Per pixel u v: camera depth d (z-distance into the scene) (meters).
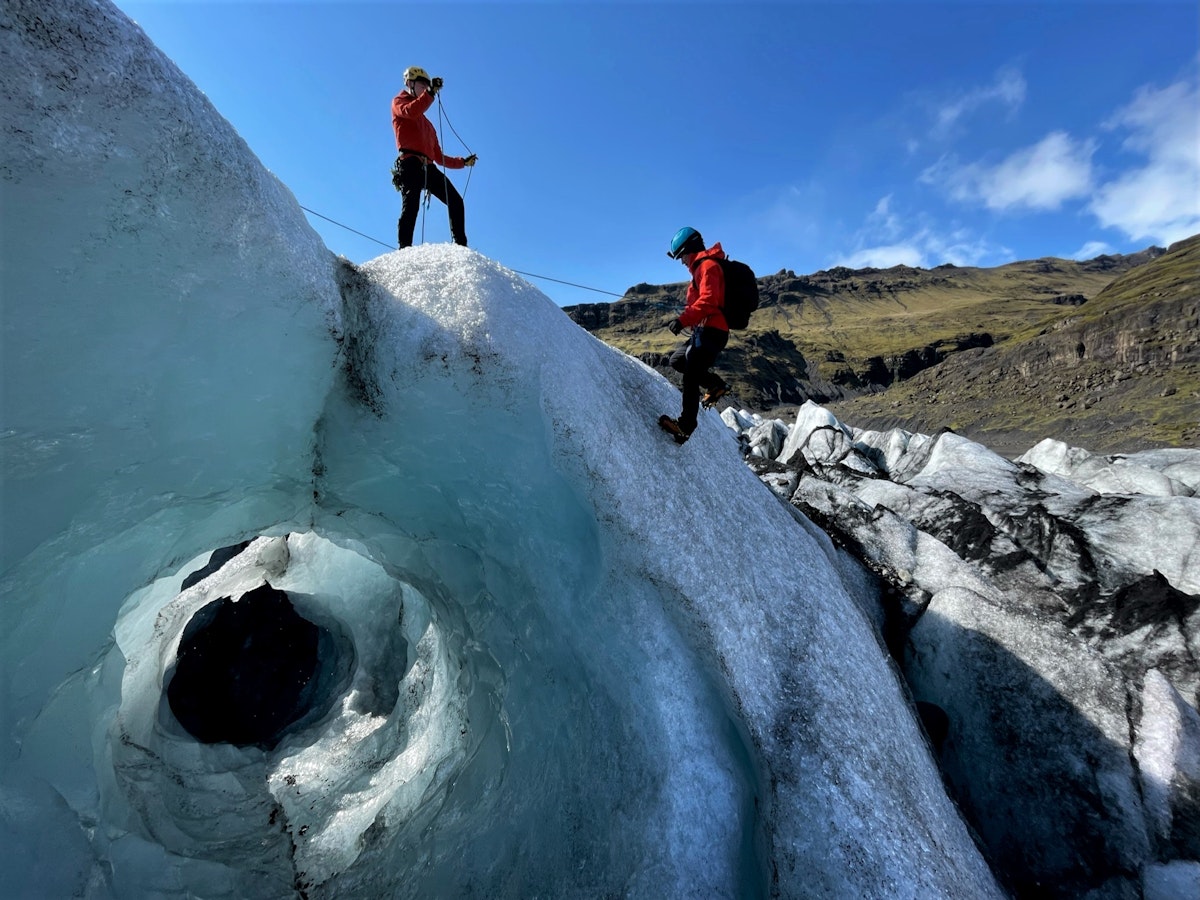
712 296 3.98
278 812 6.02
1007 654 5.84
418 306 3.62
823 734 3.47
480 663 5.36
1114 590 7.80
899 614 6.73
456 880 4.24
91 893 3.19
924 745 4.43
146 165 2.41
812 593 4.43
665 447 4.38
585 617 4.14
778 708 3.57
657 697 3.77
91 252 2.47
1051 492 11.05
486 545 4.64
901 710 4.33
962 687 5.91
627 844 3.54
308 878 5.07
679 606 3.74
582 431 3.67
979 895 3.35
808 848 3.12
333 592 8.56
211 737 7.52
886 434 19.42
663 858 3.39
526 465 4.04
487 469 4.17
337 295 3.39
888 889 2.99
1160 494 12.03
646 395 4.85
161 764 5.91
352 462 4.34
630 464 3.87
